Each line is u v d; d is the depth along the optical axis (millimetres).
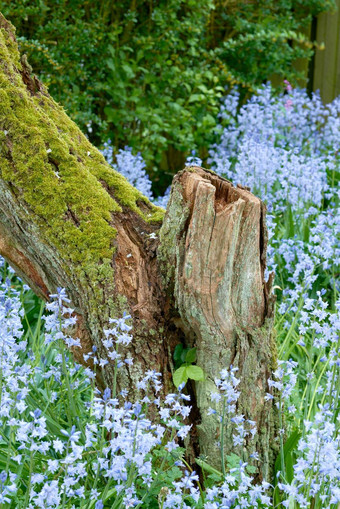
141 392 2586
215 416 2559
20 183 2590
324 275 4230
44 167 2629
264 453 2662
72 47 5488
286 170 4848
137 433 2154
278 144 6398
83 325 2660
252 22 7449
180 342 2662
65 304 2691
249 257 2490
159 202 4965
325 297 4180
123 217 2777
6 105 2621
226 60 7492
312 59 8047
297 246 4195
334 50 7840
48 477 2512
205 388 2576
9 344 2352
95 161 2934
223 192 2596
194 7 6543
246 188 2717
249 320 2568
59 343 2734
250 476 2639
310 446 2275
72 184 2670
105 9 6059
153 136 6219
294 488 2232
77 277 2592
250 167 5016
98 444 2549
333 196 5051
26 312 3814
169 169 7523
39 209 2592
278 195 4945
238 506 2154
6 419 2715
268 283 2629
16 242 2730
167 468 2572
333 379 2783
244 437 2596
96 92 6523
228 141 6500
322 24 7863
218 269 2449
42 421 2080
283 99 6680
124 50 6496
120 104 6316
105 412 2164
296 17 7781
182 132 6406
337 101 6715
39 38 5539
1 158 2605
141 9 6516
